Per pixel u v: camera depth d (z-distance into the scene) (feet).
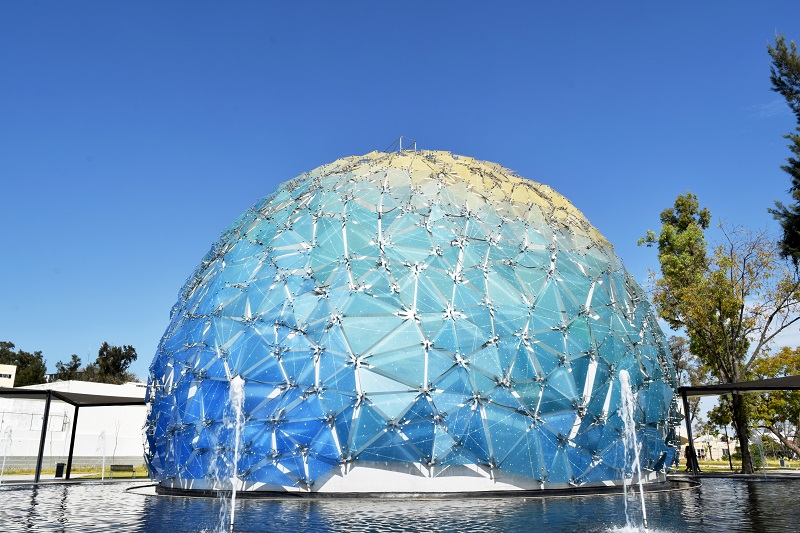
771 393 146.10
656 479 79.66
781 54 129.29
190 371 75.10
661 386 83.97
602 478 71.56
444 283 72.64
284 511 52.42
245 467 67.00
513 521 45.34
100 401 105.19
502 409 67.77
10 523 44.60
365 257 74.33
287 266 76.43
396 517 47.88
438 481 64.80
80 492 74.90
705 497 63.98
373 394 65.41
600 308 79.92
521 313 73.00
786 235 129.80
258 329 71.97
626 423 74.59
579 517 47.60
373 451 64.39
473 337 69.26
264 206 94.68
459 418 65.87
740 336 136.46
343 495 63.46
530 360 70.38
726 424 137.18
